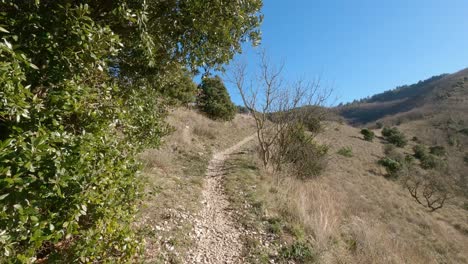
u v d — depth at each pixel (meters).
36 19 2.26
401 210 15.29
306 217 6.64
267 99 11.94
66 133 2.15
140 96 4.35
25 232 1.83
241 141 19.48
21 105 1.76
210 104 24.42
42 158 1.84
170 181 7.86
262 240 5.52
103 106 2.82
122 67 4.14
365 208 12.32
